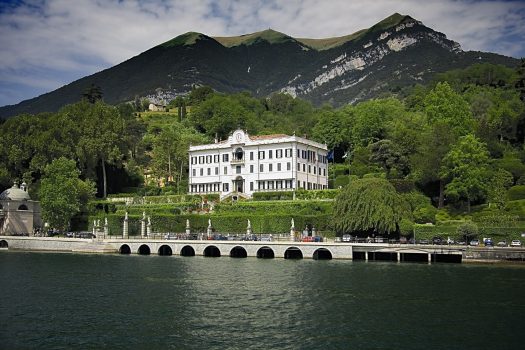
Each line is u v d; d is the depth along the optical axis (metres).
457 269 83.25
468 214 116.12
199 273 79.31
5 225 136.88
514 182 128.88
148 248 117.62
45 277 75.38
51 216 130.00
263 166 149.75
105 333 44.84
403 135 147.50
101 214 141.12
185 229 127.56
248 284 68.69
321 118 194.25
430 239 101.75
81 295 61.16
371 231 109.31
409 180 128.12
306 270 82.44
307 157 152.38
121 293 62.47
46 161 152.75
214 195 148.75
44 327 46.72
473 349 40.56
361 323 48.00
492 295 60.25
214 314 51.56
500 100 189.00
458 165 120.75
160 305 55.69
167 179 185.38
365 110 184.25
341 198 110.12
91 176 160.12
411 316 50.47
